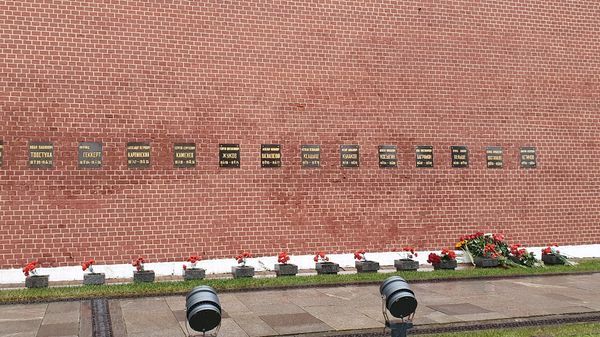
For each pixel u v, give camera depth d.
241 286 11.51
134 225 12.79
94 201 12.57
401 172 14.99
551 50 16.64
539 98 16.42
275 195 13.91
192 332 8.11
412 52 15.36
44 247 12.16
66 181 12.42
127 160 12.88
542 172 16.27
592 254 16.42
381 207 14.74
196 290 6.64
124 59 13.05
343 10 14.90
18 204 12.08
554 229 16.19
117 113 12.90
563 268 14.35
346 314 9.34
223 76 13.77
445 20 15.72
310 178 14.23
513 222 15.83
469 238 15.20
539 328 8.50
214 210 13.40
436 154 15.32
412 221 14.96
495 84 16.03
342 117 14.63
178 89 13.40
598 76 17.06
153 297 10.56
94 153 12.66
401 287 7.00
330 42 14.71
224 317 9.10
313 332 8.20
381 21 15.18
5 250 11.92
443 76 15.57
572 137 16.66
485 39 16.03
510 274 13.26
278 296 10.78
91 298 10.37
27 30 12.42
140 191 12.91
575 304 10.16
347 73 14.77
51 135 12.41
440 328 8.42
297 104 14.31
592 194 16.70
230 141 13.69
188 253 13.11
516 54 16.30
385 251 14.68
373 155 14.80
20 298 10.21
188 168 13.30
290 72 14.32
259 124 13.96
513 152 16.03
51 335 7.87
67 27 12.70
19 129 12.22
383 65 15.09
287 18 14.41
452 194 15.36
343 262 14.26
